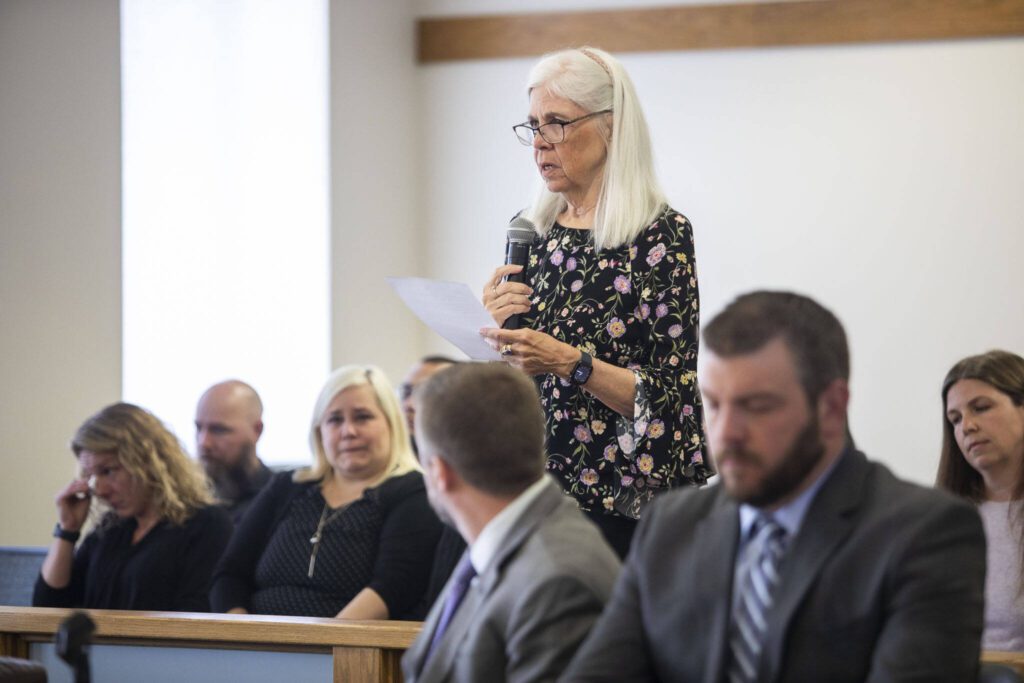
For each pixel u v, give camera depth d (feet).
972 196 35.37
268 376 33.27
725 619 8.78
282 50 33.91
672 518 9.50
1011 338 35.06
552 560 9.96
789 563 8.59
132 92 29.37
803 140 36.42
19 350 27.43
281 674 14.75
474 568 10.72
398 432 19.94
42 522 27.58
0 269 27.30
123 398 28.86
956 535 8.35
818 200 36.29
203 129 31.48
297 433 33.99
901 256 35.70
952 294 35.42
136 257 29.37
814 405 8.50
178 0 30.71
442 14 38.99
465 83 38.96
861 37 35.86
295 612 18.98
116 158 28.66
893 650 8.10
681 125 37.19
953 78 35.47
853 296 35.99
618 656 9.23
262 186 33.27
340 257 35.47
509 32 38.42
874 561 8.38
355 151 36.22
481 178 38.86
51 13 27.94
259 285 33.12
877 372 35.78
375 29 37.22
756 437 8.48
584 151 14.28
